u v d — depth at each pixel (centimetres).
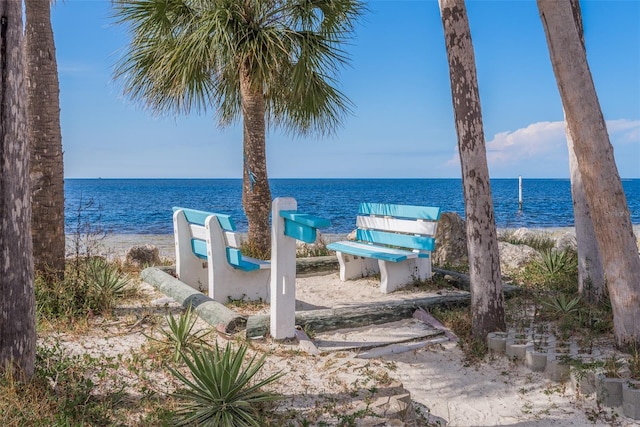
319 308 608
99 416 325
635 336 445
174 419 325
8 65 329
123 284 610
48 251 575
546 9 448
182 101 873
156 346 443
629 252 449
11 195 334
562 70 448
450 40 486
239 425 323
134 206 4031
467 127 491
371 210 770
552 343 475
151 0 819
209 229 598
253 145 874
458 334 521
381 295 661
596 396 386
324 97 931
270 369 421
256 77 830
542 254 778
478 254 500
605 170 448
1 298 334
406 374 442
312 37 842
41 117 572
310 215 452
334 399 371
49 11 588
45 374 355
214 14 782
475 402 403
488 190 498
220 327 489
